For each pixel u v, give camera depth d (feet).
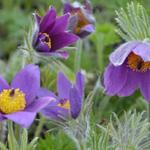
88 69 3.03
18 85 1.85
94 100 2.24
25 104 1.79
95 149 1.90
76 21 2.13
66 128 1.89
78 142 1.90
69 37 2.05
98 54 2.92
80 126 1.88
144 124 1.93
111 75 1.97
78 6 2.28
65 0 2.30
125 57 1.86
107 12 3.14
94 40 2.95
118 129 1.93
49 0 2.10
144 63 1.99
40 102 1.78
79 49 2.58
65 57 2.05
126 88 1.99
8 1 3.94
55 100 1.78
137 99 2.61
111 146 1.93
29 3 3.88
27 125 1.63
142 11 2.02
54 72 2.64
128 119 1.96
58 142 2.33
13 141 1.88
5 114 1.73
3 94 1.79
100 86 2.18
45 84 2.47
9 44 3.70
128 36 2.06
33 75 1.85
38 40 2.02
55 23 2.04
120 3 2.14
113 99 2.54
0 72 3.20
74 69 2.68
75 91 1.83
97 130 2.07
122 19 2.03
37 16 2.02
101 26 2.90
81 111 1.87
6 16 3.72
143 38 2.02
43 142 2.34
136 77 1.99
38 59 2.12
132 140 1.92
